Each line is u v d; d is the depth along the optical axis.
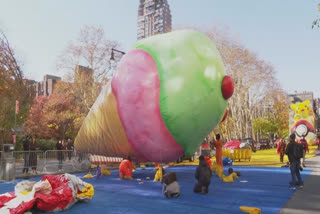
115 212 5.65
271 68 35.03
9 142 19.30
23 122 21.89
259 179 10.38
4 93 20.09
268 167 15.02
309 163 16.67
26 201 5.58
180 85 8.62
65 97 32.59
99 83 29.14
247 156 18.97
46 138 35.09
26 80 25.05
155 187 8.70
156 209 5.88
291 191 7.91
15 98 20.53
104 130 10.84
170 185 7.05
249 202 6.52
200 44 9.32
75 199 6.21
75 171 13.19
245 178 10.66
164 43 9.27
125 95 9.28
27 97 22.75
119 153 10.99
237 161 18.92
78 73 28.97
